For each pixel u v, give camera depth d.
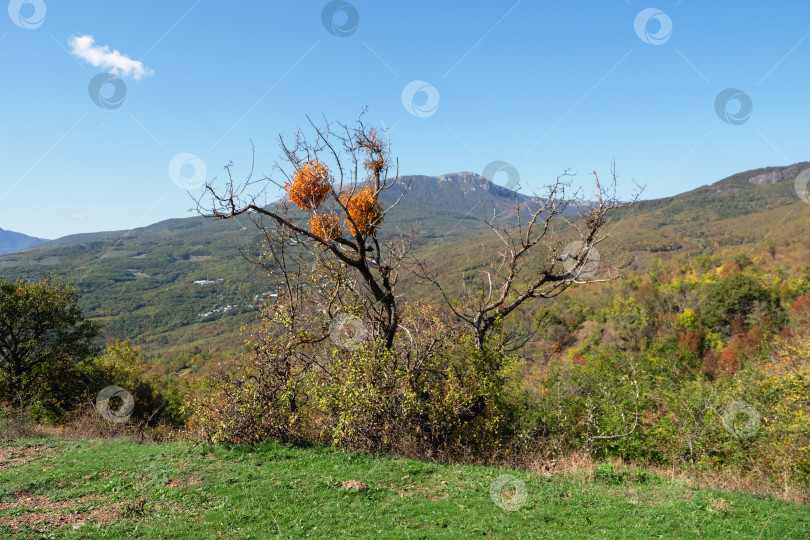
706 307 60.75
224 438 10.57
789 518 7.18
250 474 8.52
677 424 14.04
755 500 8.05
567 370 26.23
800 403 14.94
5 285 24.30
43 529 6.27
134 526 6.35
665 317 61.66
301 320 12.26
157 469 8.74
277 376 11.59
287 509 7.00
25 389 24.17
